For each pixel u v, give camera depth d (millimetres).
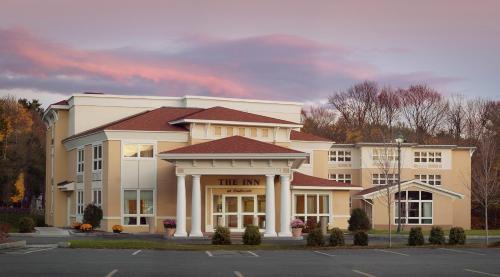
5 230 39000
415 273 22750
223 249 33906
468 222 72312
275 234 45500
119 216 49875
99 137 51844
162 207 50531
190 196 49688
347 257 29453
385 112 109312
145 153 50656
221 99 60438
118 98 59719
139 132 50344
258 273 22531
